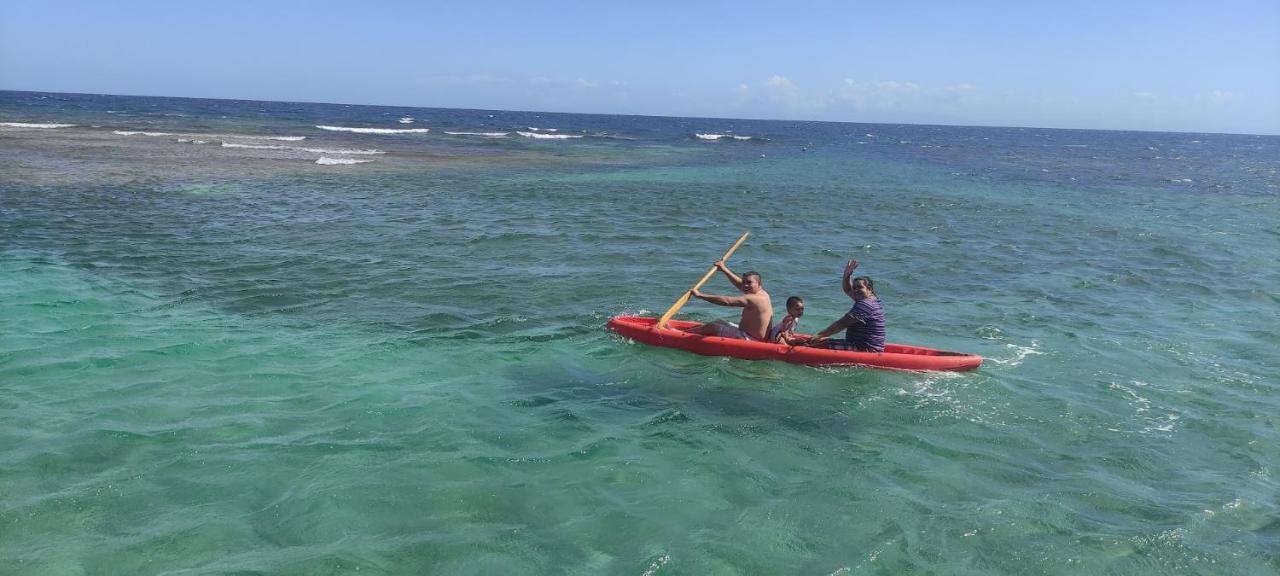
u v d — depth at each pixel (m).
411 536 4.81
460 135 57.75
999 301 11.91
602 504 5.32
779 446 6.43
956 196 28.22
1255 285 13.66
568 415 6.89
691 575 4.52
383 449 6.00
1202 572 4.73
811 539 4.99
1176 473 6.16
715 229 18.23
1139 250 17.22
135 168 24.03
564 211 20.17
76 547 4.55
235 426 6.30
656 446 6.32
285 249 13.63
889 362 8.37
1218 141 158.12
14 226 14.16
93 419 6.28
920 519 5.28
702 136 80.94
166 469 5.53
